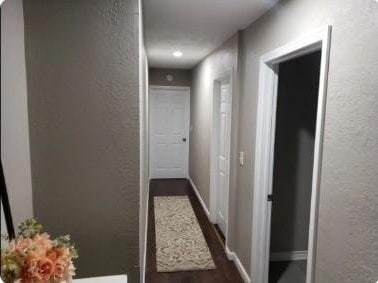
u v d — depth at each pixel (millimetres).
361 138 1163
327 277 1388
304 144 2852
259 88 2211
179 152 6055
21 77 1481
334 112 1328
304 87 2771
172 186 5547
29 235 933
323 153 1411
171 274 2686
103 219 1693
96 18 1571
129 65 1617
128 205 1704
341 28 1280
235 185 2814
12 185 1375
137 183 1694
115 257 1722
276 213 2914
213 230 3627
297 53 1748
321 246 1435
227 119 3340
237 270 2754
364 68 1146
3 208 1130
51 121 1593
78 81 1593
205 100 4242
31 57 1540
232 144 2791
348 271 1241
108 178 1674
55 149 1611
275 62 2068
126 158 1674
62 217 1658
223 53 3197
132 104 1645
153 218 3975
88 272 1711
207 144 4098
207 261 2898
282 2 1848
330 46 1358
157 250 3109
